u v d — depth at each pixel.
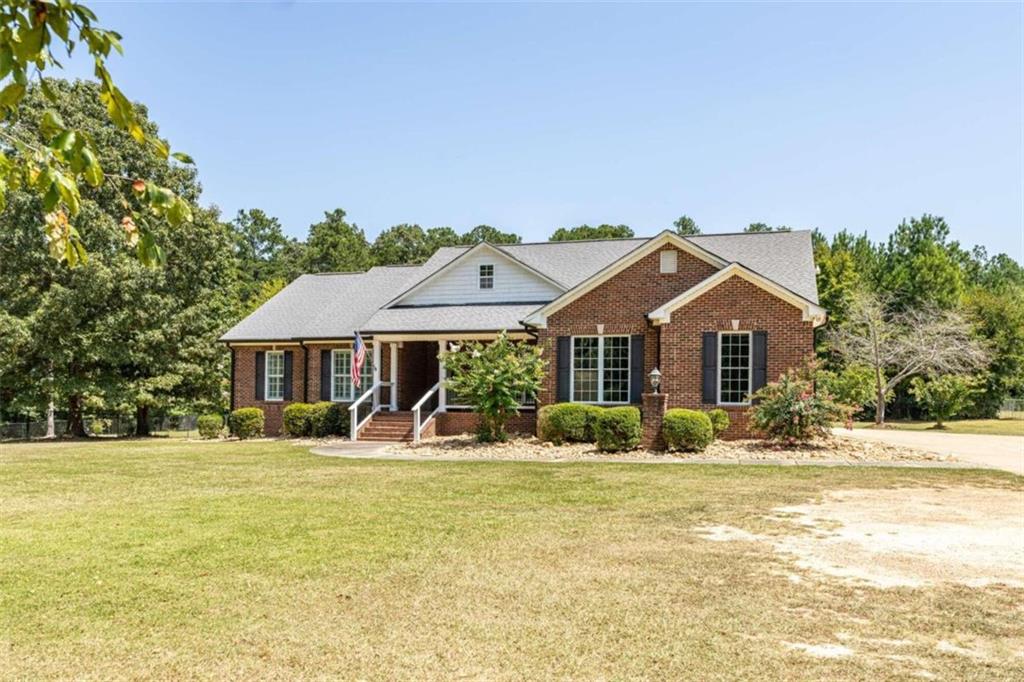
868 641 5.20
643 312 21.22
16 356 30.19
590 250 26.91
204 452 20.70
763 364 19.59
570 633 5.38
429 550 8.03
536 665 4.79
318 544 8.36
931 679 4.55
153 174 32.91
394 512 10.48
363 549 8.10
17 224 29.53
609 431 18.52
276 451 20.75
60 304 29.16
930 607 5.96
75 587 6.62
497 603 6.10
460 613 5.85
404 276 30.89
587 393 21.70
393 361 24.95
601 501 11.35
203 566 7.37
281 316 29.59
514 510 10.60
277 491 12.68
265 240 76.00
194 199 34.50
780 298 19.53
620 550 8.01
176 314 32.22
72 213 2.80
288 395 28.06
